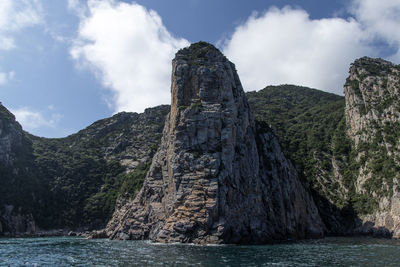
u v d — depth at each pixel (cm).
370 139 12612
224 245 6034
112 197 15575
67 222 14450
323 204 11956
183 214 6494
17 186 13962
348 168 13038
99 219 14938
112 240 8644
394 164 10388
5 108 16600
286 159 9400
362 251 5372
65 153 18450
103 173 17662
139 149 19975
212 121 7244
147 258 4459
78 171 16975
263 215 7331
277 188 8150
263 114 18375
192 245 5997
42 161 16362
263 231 6988
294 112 19225
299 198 9262
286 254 4875
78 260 4472
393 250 5547
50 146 18712
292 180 9038
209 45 8869
